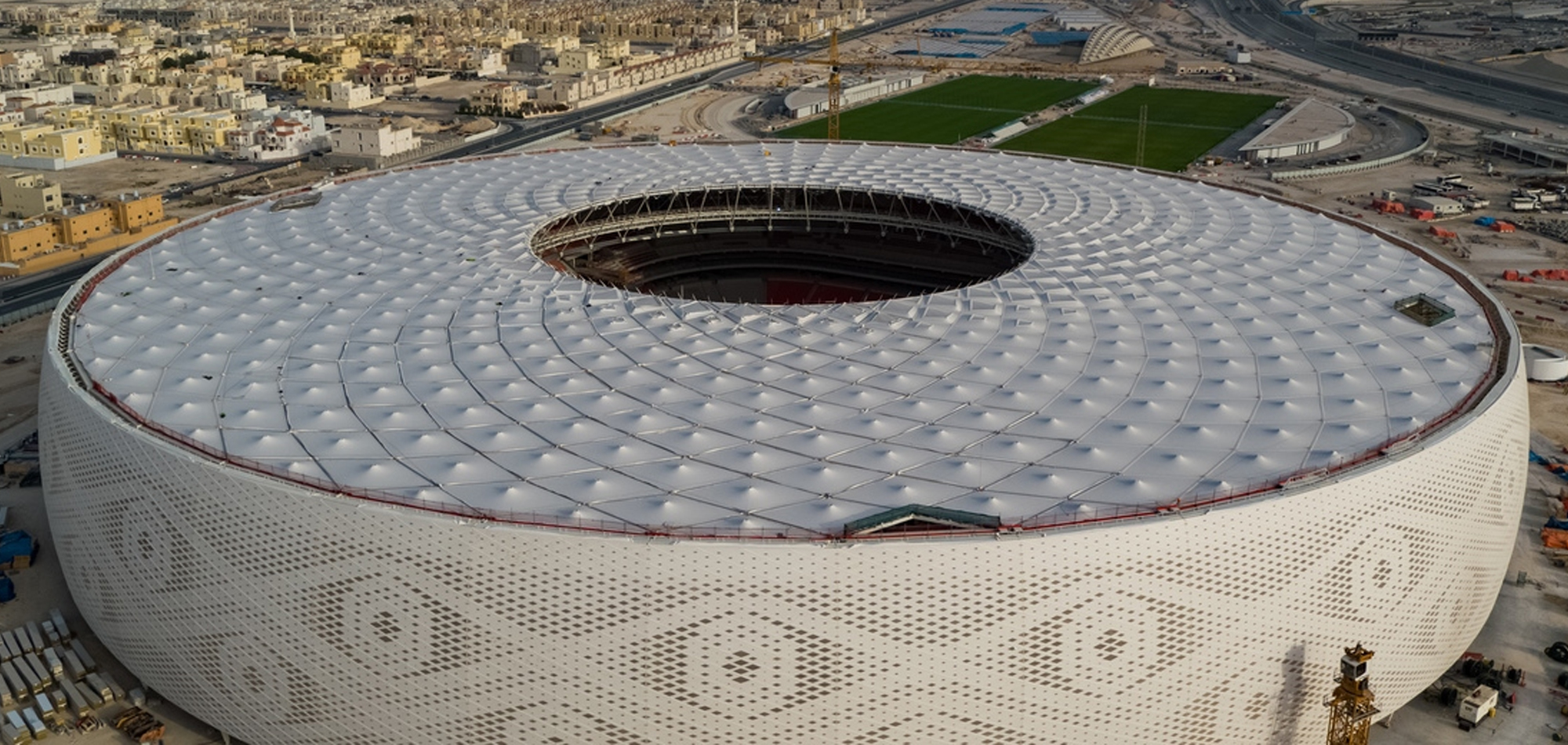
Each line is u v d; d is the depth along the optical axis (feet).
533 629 312.91
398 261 528.22
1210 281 497.46
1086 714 321.93
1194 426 368.89
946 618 304.30
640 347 425.28
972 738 317.42
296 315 464.24
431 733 336.49
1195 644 325.21
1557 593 478.18
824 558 298.15
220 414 381.60
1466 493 370.94
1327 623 343.67
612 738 320.29
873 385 394.93
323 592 332.39
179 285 504.84
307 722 355.15
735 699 310.45
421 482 336.49
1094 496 326.85
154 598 375.25
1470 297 488.02
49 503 433.89
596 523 312.50
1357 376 407.64
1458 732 396.57
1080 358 416.67
